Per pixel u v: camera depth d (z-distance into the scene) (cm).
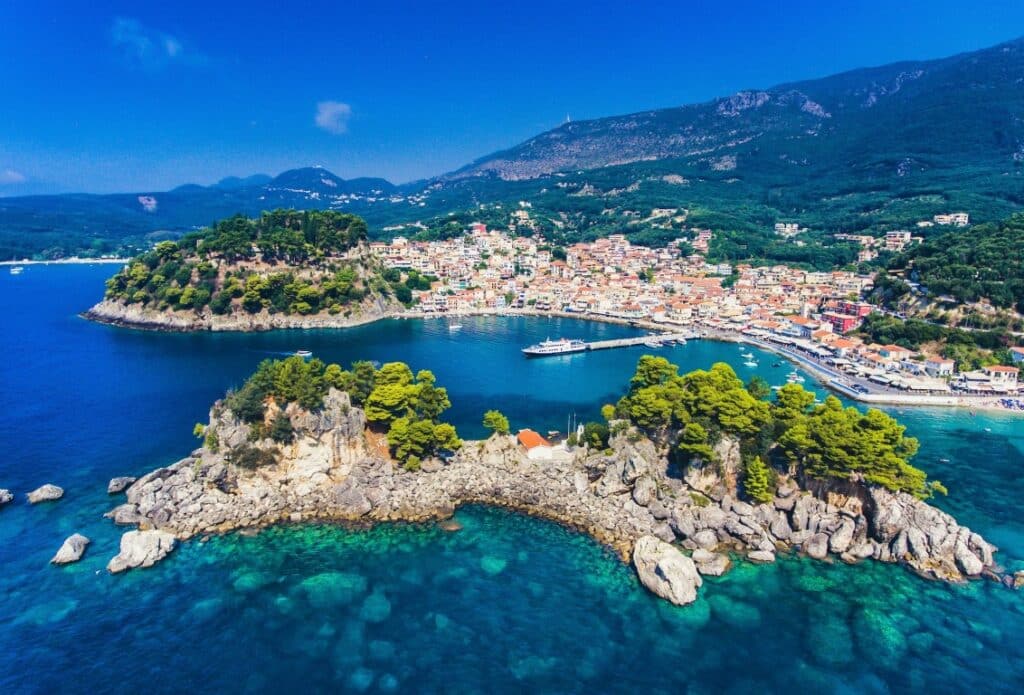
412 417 12138
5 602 8181
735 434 10888
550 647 7581
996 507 11612
